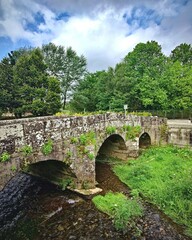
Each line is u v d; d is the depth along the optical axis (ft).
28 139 24.35
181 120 83.76
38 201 31.30
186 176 34.19
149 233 23.71
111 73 103.19
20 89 85.35
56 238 23.38
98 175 41.27
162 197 30.01
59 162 31.50
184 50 127.34
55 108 89.71
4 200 31.96
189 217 25.86
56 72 114.62
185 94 93.56
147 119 55.62
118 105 94.58
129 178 38.34
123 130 46.55
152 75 96.32
